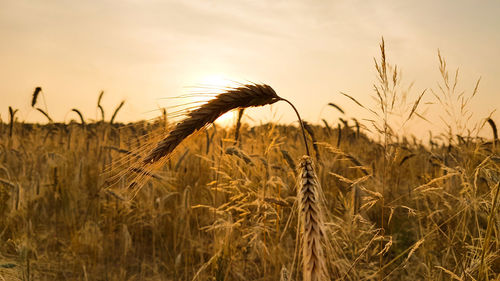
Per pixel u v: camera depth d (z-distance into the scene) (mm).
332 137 5875
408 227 4125
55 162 6309
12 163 6621
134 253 4836
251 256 4059
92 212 5469
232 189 3959
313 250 1482
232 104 1653
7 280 3695
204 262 4422
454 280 2783
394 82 2271
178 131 1621
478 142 3076
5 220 4891
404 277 3502
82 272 4258
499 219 2479
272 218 3852
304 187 1564
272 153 4277
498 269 2963
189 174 5555
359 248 3244
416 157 5641
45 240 4980
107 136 6719
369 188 4285
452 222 3607
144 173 1655
